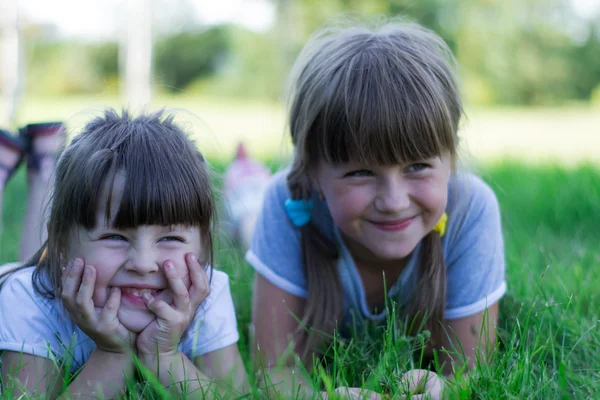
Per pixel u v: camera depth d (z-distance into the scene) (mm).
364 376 1595
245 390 1538
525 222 3293
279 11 19422
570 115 18141
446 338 1823
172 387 1403
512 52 22469
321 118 1627
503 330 1800
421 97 1593
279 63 19312
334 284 1862
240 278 2246
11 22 3672
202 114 14773
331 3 19344
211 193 1536
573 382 1476
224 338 1634
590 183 3662
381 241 1642
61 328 1553
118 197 1372
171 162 1431
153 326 1465
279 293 1892
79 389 1439
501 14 22328
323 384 1583
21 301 1543
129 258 1417
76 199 1397
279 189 1975
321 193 1765
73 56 23031
